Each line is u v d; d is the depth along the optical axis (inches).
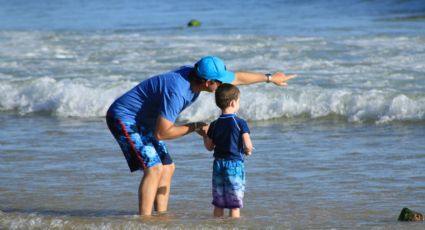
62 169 906.7
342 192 778.2
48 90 1412.4
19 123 1262.3
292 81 1455.5
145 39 2181.3
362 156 951.6
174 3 3959.2
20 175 879.7
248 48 1897.1
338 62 1654.8
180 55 1828.2
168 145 1043.3
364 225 634.2
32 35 2402.8
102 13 3599.9
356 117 1220.5
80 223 637.9
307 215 682.2
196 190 793.6
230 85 633.0
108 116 647.1
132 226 621.6
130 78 1536.7
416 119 1184.2
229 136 639.1
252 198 759.1
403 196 755.4
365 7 3142.2
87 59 1820.9
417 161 912.9
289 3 3508.9
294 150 1001.5
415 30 2261.3
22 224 647.8
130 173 880.9
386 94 1282.0
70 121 1272.1
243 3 3683.6
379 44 1898.4
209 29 2581.2
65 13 3673.7
